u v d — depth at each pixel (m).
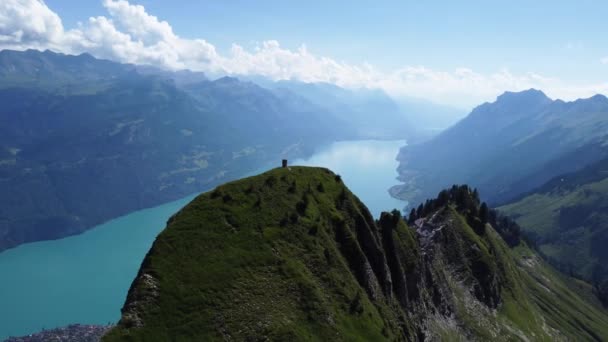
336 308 84.56
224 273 75.31
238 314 69.56
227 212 89.94
